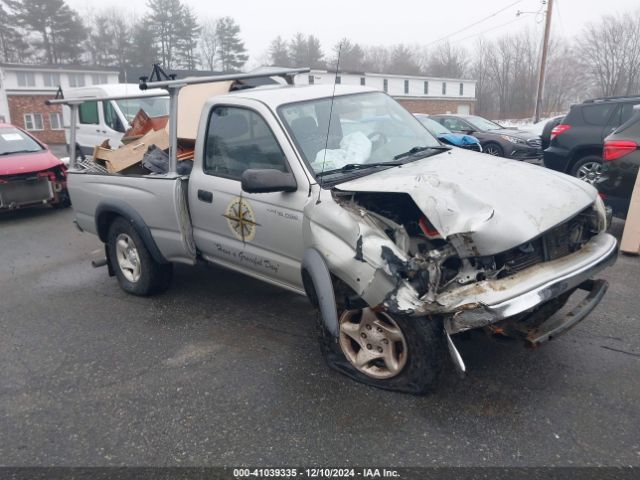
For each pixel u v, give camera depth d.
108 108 11.12
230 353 4.18
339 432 3.16
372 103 4.63
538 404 3.31
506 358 3.84
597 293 3.53
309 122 4.07
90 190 5.49
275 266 4.04
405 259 3.07
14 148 10.16
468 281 3.02
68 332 4.76
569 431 3.06
